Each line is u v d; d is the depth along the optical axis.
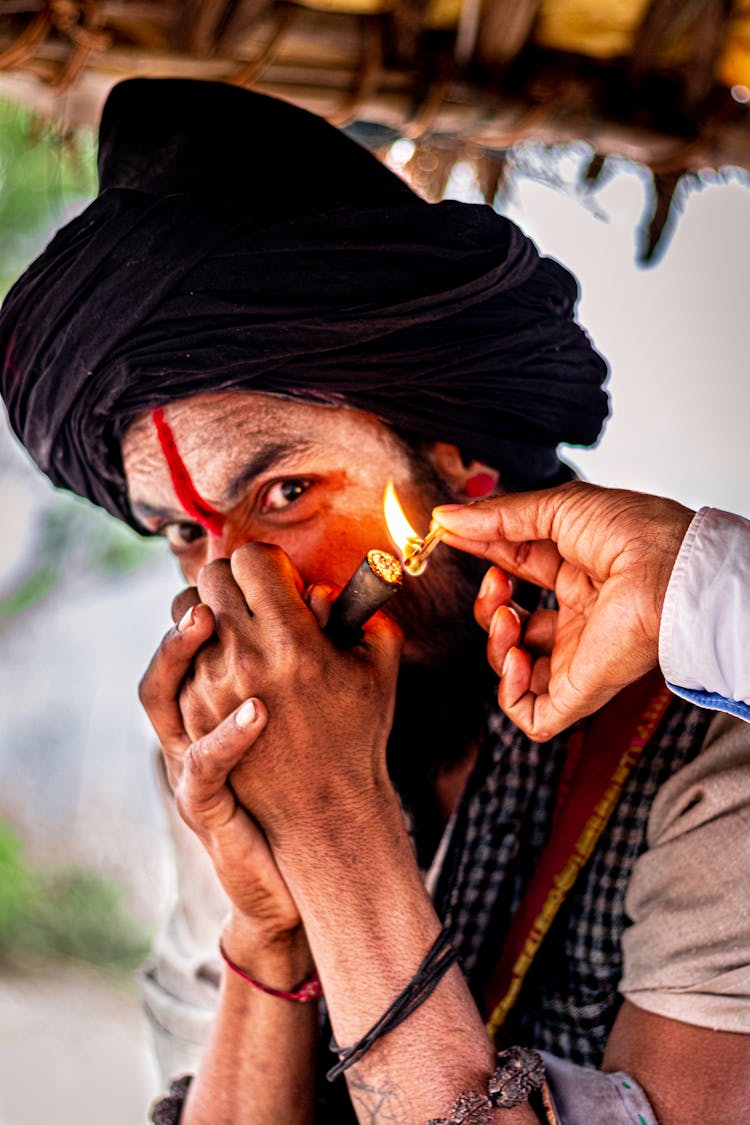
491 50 1.66
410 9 1.61
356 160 1.49
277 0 1.57
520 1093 1.23
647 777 1.38
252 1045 1.45
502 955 1.44
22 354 1.50
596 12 1.66
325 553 1.45
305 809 1.31
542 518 1.29
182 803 1.33
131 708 7.12
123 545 6.36
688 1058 1.27
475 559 1.50
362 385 1.42
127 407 1.45
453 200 1.45
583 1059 1.40
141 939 5.94
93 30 1.53
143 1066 4.89
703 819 1.32
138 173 1.49
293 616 1.31
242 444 1.44
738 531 1.13
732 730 1.34
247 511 1.46
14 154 2.57
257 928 1.41
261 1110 1.44
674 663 1.12
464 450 1.48
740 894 1.28
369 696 1.33
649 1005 1.30
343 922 1.30
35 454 1.61
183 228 1.40
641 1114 1.25
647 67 1.70
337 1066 1.28
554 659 1.31
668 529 1.19
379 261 1.40
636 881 1.36
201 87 1.49
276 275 1.39
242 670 1.30
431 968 1.28
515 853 1.45
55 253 1.45
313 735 1.30
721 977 1.26
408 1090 1.25
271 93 1.64
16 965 5.70
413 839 1.53
